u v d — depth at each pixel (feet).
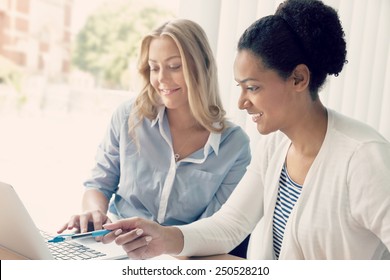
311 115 3.38
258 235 6.23
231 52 6.08
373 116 8.45
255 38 3.17
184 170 4.99
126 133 5.19
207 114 4.99
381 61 8.31
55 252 3.43
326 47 3.16
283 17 3.21
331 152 3.33
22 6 13.12
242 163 5.15
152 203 5.02
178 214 4.98
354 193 3.16
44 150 9.02
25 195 7.98
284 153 3.74
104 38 13.60
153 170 5.02
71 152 9.07
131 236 3.37
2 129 9.55
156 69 4.95
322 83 3.32
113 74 13.61
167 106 4.97
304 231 3.43
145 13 13.44
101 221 4.00
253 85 3.20
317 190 3.37
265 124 3.32
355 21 7.76
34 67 13.02
